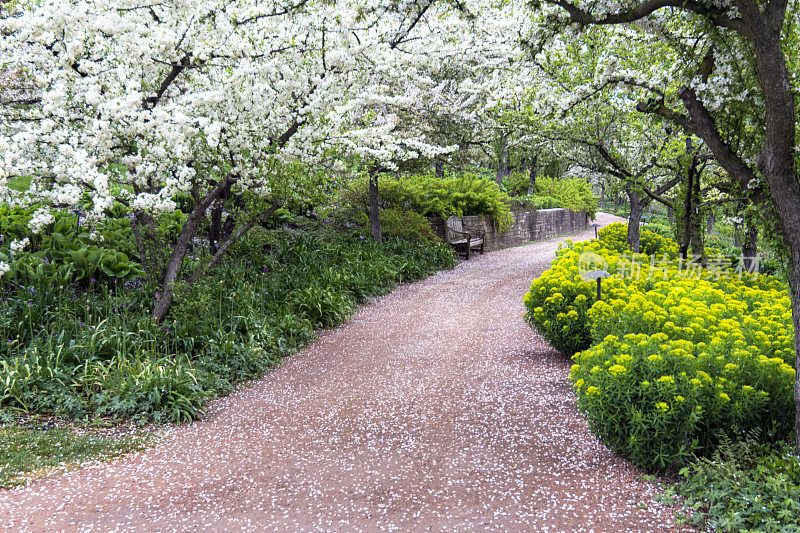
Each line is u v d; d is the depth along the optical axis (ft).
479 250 56.24
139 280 27.12
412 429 14.89
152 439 14.58
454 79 41.06
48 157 20.17
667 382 10.69
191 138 19.17
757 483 9.86
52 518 10.44
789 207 10.53
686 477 10.90
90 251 25.32
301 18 20.48
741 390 10.85
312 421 15.80
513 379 18.47
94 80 17.70
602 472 11.76
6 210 27.27
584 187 97.66
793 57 12.83
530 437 13.87
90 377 16.74
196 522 10.32
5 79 22.16
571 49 23.97
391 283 37.65
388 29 22.61
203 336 20.56
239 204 30.17
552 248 62.59
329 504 10.97
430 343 23.86
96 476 12.37
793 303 10.85
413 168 43.57
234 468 12.81
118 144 19.34
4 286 21.99
